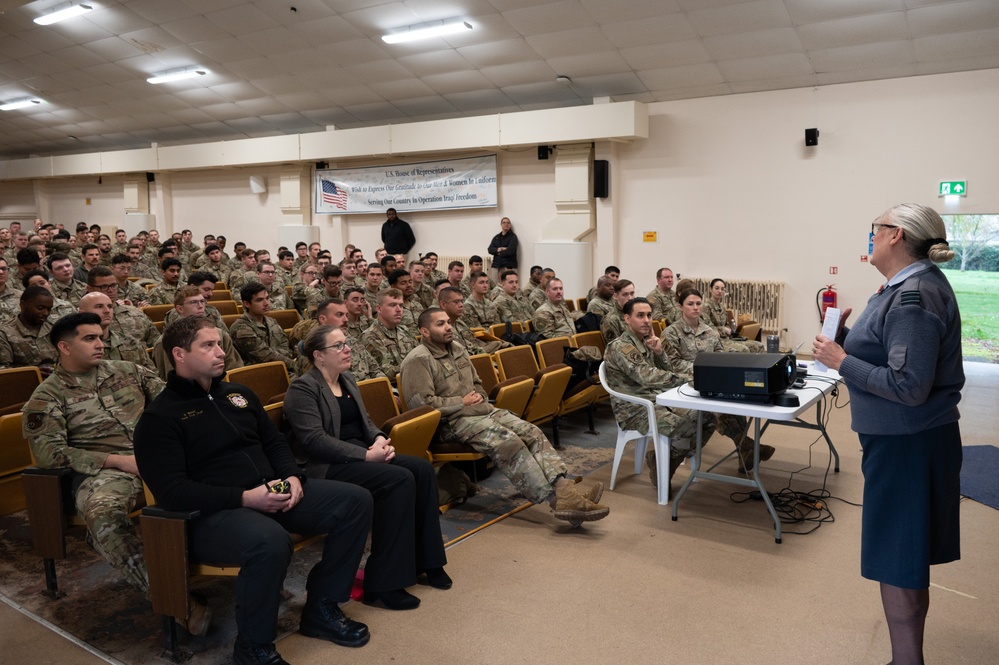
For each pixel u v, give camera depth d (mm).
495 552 3133
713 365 3189
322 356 2898
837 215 8219
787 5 6910
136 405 2990
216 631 2488
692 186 9062
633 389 3936
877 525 2020
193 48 9422
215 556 2227
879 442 2014
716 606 2641
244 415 2494
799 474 4203
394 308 4562
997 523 3422
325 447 2740
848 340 2117
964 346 7812
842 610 2607
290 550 2242
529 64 8773
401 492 2639
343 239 12234
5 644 2396
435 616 2586
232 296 8188
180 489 2211
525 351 4816
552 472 3316
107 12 8508
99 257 7645
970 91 7426
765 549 3152
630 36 7809
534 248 10359
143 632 2477
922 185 7754
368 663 2291
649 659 2297
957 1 6520
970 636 2447
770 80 8281
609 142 9359
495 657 2314
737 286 8750
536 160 10219
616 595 2729
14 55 10031
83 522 2654
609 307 6258
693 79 8539
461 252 11078
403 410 3693
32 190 16906
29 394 3533
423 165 11102
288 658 2318
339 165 11984
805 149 8328
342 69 9617
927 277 1984
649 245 9422
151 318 5953
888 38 7191
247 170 13234
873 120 7934
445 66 9164
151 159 13688
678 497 3477
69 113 12953
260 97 11016
